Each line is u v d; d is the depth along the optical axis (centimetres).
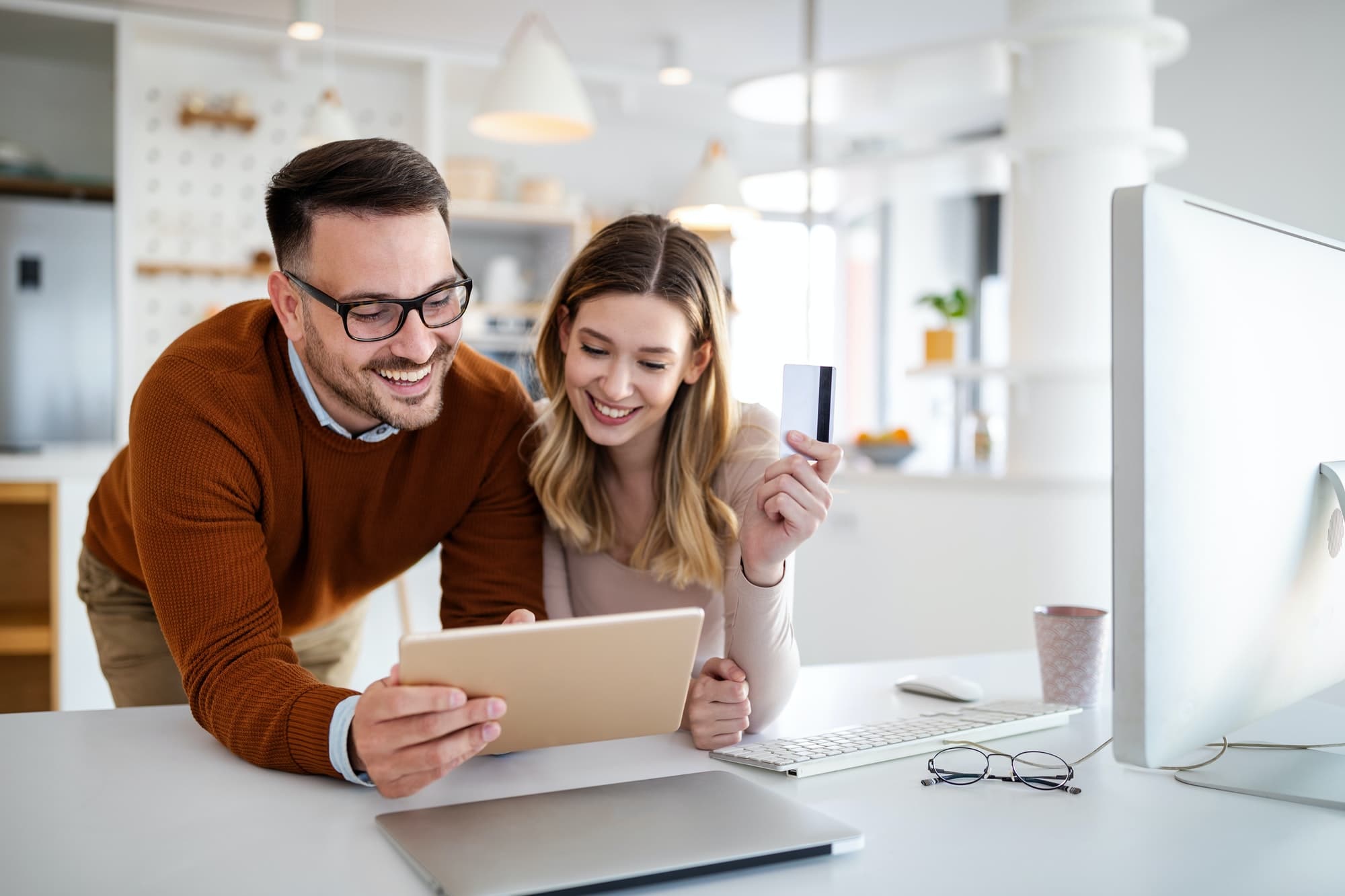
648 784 89
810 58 368
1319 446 93
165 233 468
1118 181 298
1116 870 74
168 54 465
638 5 441
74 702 298
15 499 293
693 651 87
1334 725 115
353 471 128
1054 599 297
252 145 477
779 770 95
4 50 493
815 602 330
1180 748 79
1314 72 397
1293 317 90
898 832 81
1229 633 83
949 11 451
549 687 84
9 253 455
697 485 136
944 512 309
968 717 110
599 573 141
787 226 653
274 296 117
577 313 128
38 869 73
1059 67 300
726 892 70
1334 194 391
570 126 362
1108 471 303
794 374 111
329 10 448
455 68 483
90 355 467
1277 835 81
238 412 115
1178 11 429
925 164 331
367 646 231
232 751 100
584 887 69
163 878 72
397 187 108
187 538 107
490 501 137
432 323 112
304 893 69
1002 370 303
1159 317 75
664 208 614
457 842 75
